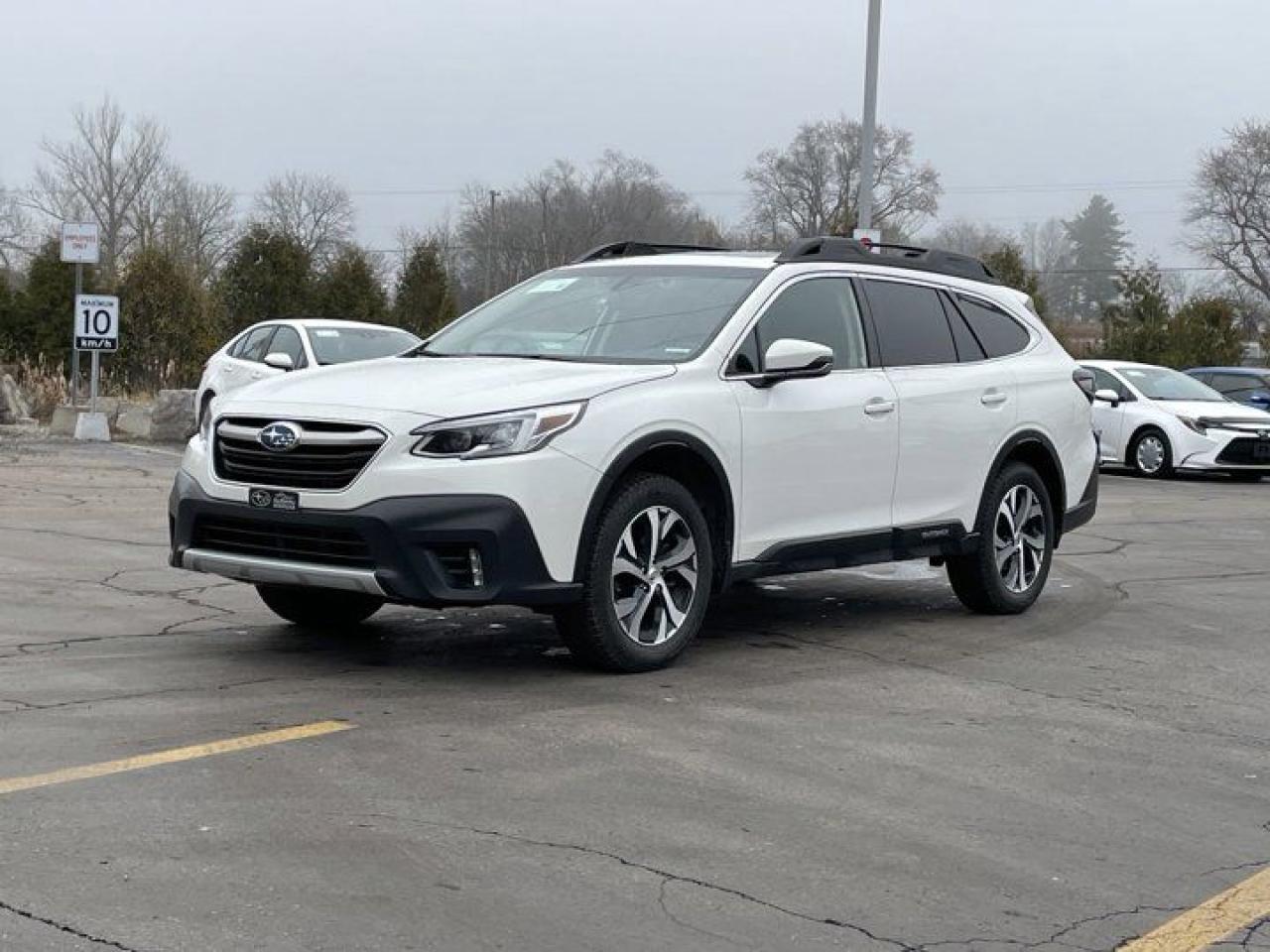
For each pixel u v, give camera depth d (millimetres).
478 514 6078
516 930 3830
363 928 3797
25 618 7648
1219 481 21203
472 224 72688
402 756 5301
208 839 4383
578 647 6555
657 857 4398
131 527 11336
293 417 6324
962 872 4426
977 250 91188
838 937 3889
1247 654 7922
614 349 7219
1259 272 72062
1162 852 4703
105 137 69188
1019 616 8836
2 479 14523
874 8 17781
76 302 19969
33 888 3959
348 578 6125
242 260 30453
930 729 6031
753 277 7531
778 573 7309
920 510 8055
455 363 7004
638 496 6547
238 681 6348
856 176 69750
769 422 7141
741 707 6223
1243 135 72938
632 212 68312
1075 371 9297
